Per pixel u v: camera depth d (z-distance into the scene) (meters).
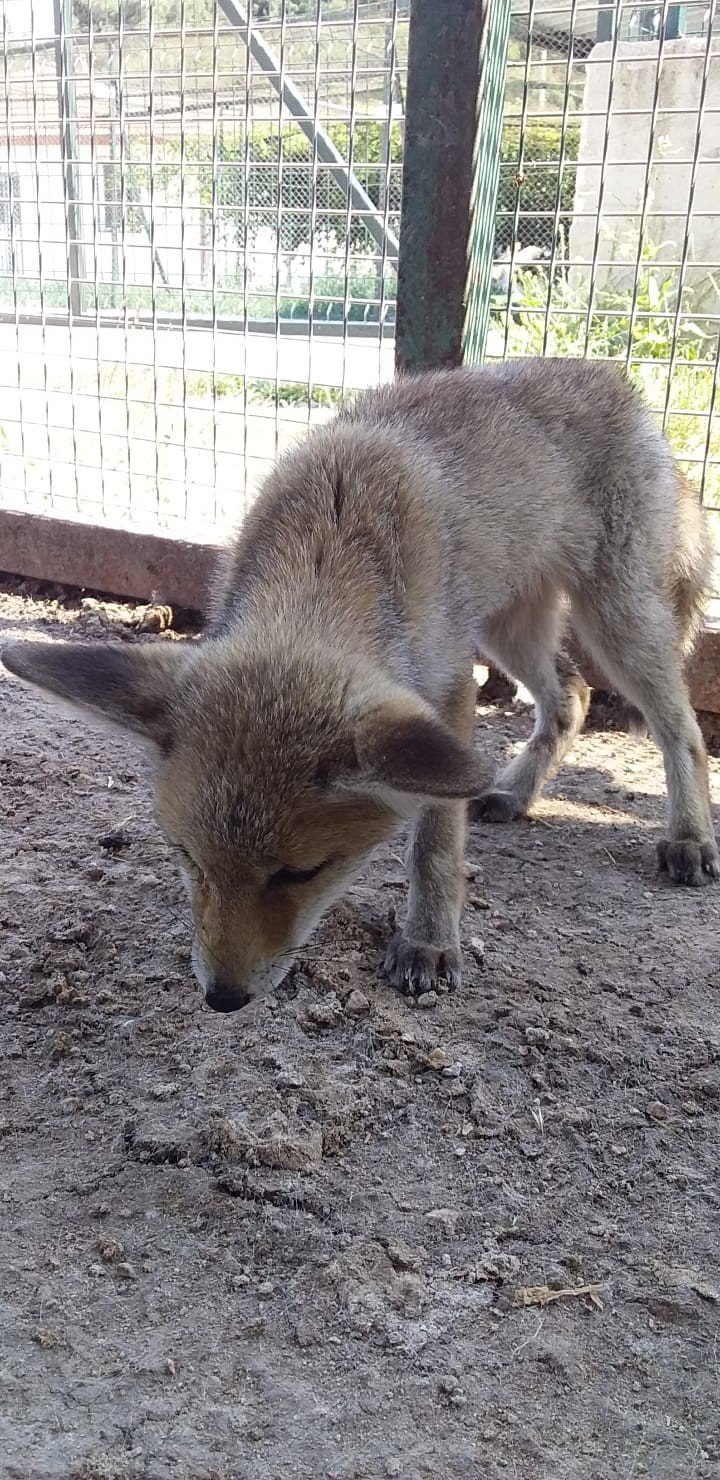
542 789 0.92
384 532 0.64
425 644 0.64
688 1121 0.53
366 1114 0.53
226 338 1.51
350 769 0.49
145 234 1.51
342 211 1.15
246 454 1.23
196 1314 0.42
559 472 0.77
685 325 1.54
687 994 0.63
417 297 0.98
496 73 0.96
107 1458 0.37
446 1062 0.56
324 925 0.68
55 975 0.62
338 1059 0.56
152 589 1.21
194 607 1.19
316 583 0.61
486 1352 0.41
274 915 0.53
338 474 0.66
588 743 1.02
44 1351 0.40
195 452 1.50
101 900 0.70
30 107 1.46
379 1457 0.37
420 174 0.94
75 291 1.45
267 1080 0.54
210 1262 0.45
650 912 0.72
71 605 1.27
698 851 0.77
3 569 1.32
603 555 0.81
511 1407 0.39
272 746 0.51
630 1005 0.62
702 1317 0.43
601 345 1.53
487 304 1.04
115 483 1.46
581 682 0.90
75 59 1.38
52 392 1.43
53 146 1.46
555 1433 0.38
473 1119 0.53
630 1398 0.40
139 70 1.48
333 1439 0.38
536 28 1.71
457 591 0.68
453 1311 0.43
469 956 0.66
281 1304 0.43
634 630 0.81
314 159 1.11
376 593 0.61
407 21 1.14
